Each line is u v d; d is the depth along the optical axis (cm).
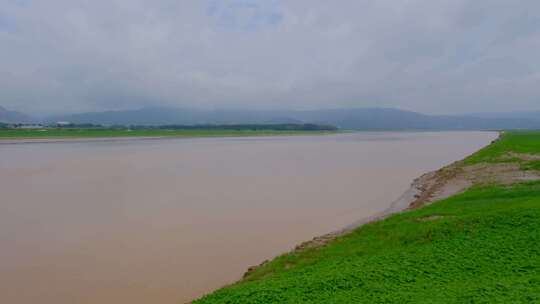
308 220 2509
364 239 1780
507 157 4850
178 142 12556
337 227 2347
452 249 1434
